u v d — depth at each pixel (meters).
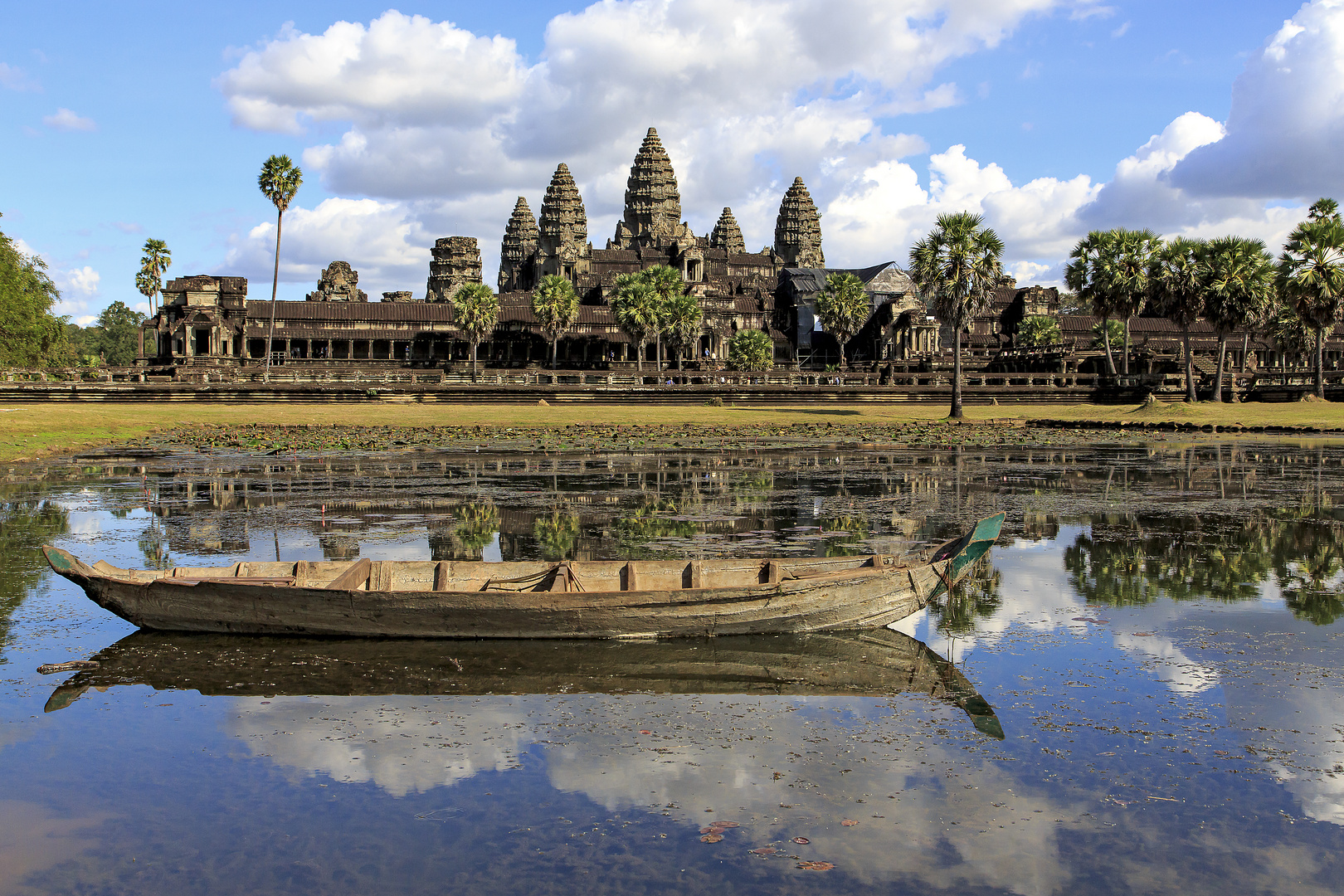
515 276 194.00
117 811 8.27
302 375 80.12
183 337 107.50
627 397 79.44
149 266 118.06
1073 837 7.74
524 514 25.00
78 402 66.56
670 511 25.58
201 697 11.12
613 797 8.47
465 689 11.40
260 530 22.48
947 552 14.06
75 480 32.56
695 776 8.91
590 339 134.75
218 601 13.51
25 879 7.14
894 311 138.12
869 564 14.87
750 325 158.00
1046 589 16.31
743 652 12.79
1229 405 74.69
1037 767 9.09
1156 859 7.39
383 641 13.29
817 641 13.23
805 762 9.22
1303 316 76.56
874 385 84.12
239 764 9.21
